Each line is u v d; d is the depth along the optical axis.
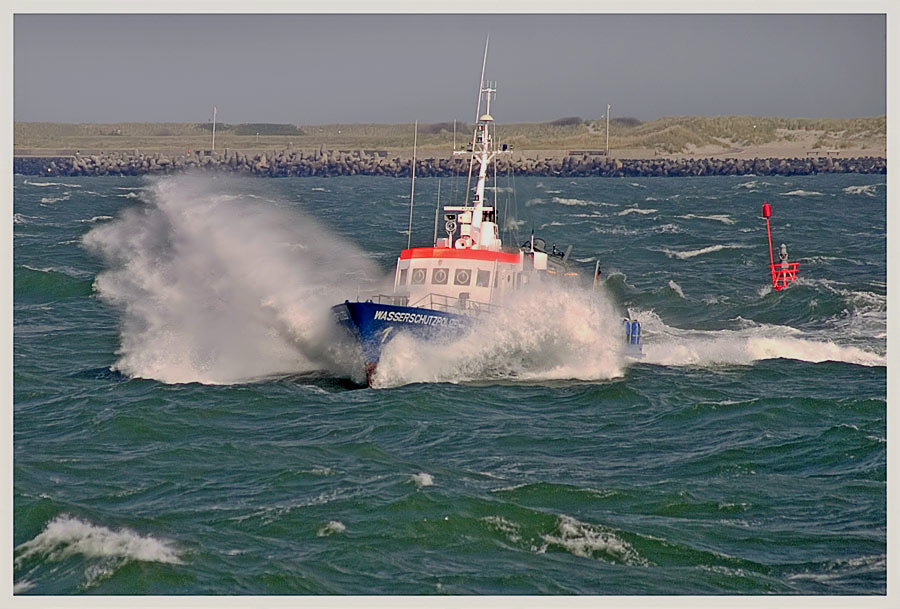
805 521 71.31
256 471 79.62
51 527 68.44
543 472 80.31
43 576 63.03
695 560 65.81
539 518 70.44
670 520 71.50
